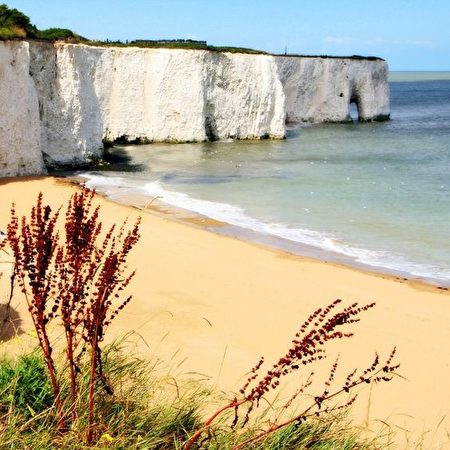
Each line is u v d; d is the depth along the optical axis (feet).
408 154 124.77
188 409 15.51
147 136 138.82
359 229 61.16
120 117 136.26
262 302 37.78
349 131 179.83
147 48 139.54
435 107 316.40
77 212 12.14
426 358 30.86
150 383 16.94
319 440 14.76
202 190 81.05
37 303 12.03
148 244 50.31
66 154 92.22
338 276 45.19
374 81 220.43
